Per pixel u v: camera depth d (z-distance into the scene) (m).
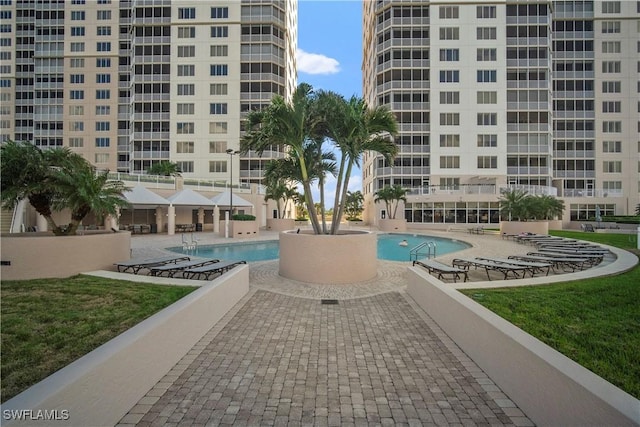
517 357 3.11
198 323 4.66
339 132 9.05
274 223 30.39
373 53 43.56
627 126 39.50
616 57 39.91
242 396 3.27
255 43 42.03
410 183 38.62
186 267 8.52
